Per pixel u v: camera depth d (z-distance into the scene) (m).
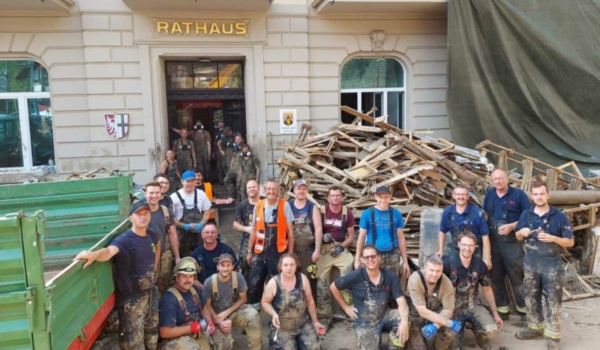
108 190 4.83
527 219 4.96
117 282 3.95
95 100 10.59
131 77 10.66
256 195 6.19
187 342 4.25
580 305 5.87
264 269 5.62
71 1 10.14
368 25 11.70
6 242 2.73
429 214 6.08
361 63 12.15
